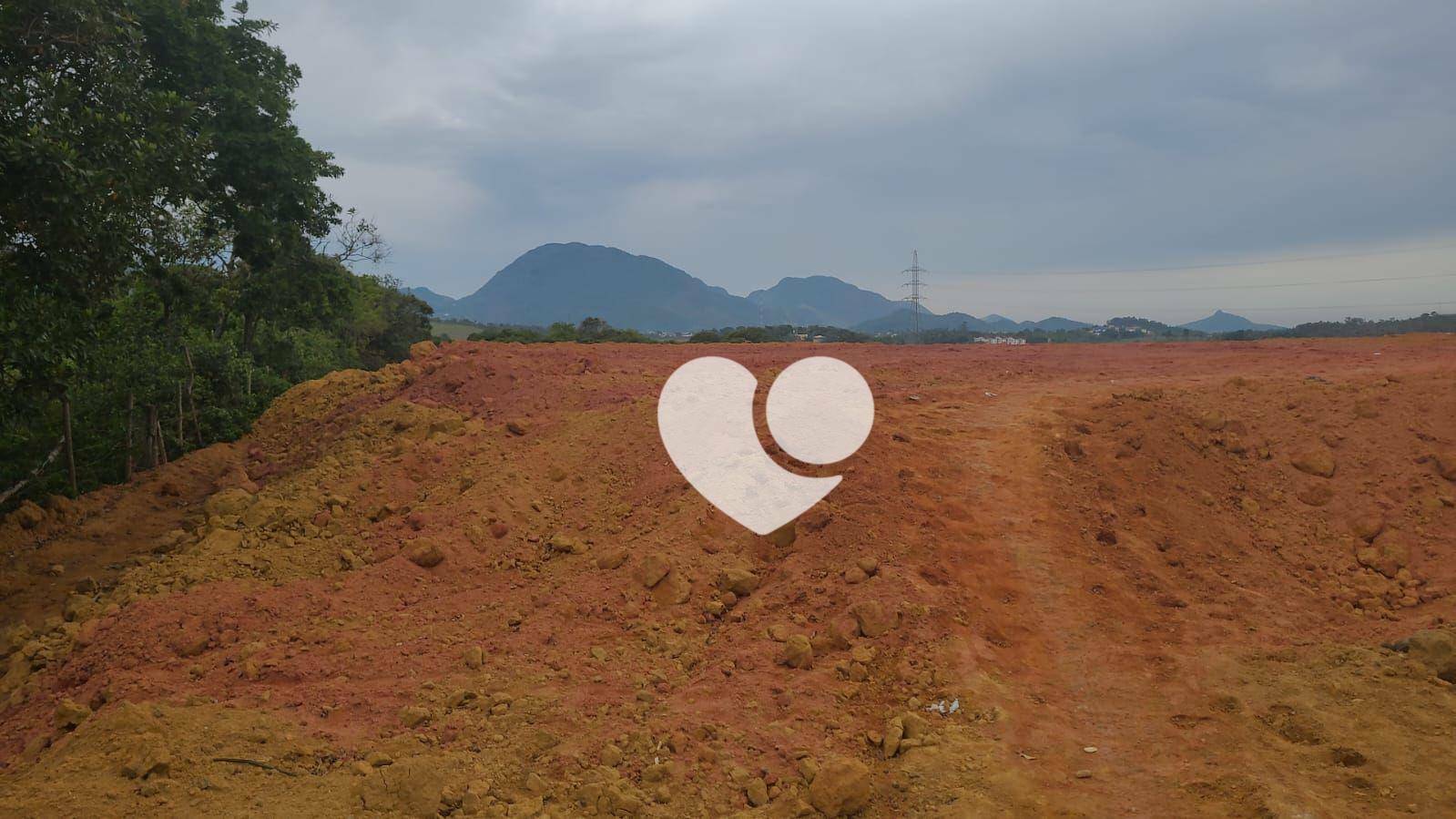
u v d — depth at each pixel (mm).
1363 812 4570
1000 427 9688
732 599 7180
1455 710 5441
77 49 9422
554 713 5648
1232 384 10812
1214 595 7230
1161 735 5434
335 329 27734
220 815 4574
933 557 7262
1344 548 8031
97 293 9539
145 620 6977
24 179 7887
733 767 5094
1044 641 6473
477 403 11547
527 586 7648
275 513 8875
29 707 6316
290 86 16188
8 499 10719
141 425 12789
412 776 4867
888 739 5340
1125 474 8625
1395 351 13734
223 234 14148
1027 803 4742
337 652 6617
